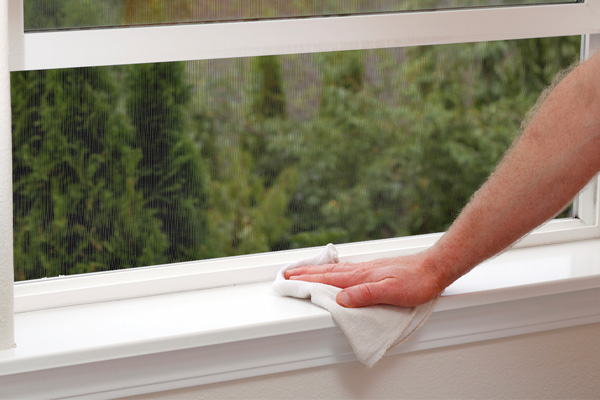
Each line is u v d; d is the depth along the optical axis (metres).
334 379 1.17
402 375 1.21
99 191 1.29
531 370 1.29
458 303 1.18
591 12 1.39
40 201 1.26
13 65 1.10
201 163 1.36
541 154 1.02
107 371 1.05
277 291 1.23
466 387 1.25
